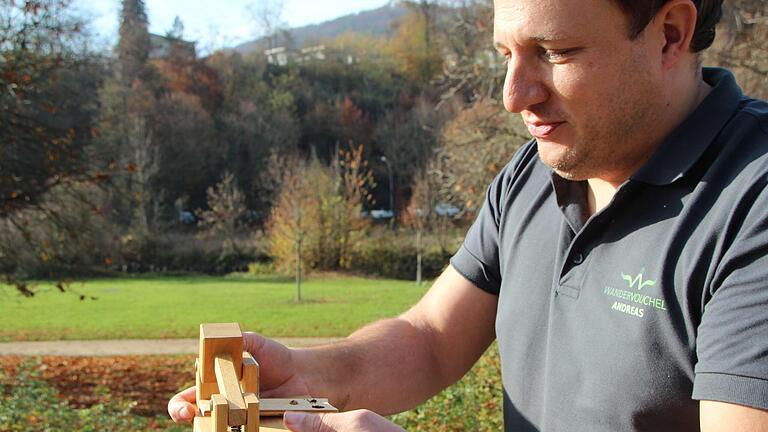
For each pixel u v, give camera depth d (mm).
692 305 1264
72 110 11859
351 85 57594
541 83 1367
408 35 55969
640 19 1289
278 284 32812
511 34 1356
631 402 1331
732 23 7414
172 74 49844
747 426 1077
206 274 37250
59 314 24422
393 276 35750
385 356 1782
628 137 1370
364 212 40562
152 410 12258
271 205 43844
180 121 45781
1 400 8734
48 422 8016
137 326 22188
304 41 64875
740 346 1114
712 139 1332
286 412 1199
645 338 1316
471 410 6445
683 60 1391
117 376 15188
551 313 1525
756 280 1135
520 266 1662
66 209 11305
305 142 52656
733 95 1401
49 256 11578
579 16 1277
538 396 1562
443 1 13617
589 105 1329
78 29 10172
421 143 49719
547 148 1429
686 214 1304
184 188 46031
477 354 1898
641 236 1372
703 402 1152
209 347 1292
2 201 10164
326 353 1721
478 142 10344
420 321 1885
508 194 1795
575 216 1543
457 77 11141
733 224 1216
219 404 1060
